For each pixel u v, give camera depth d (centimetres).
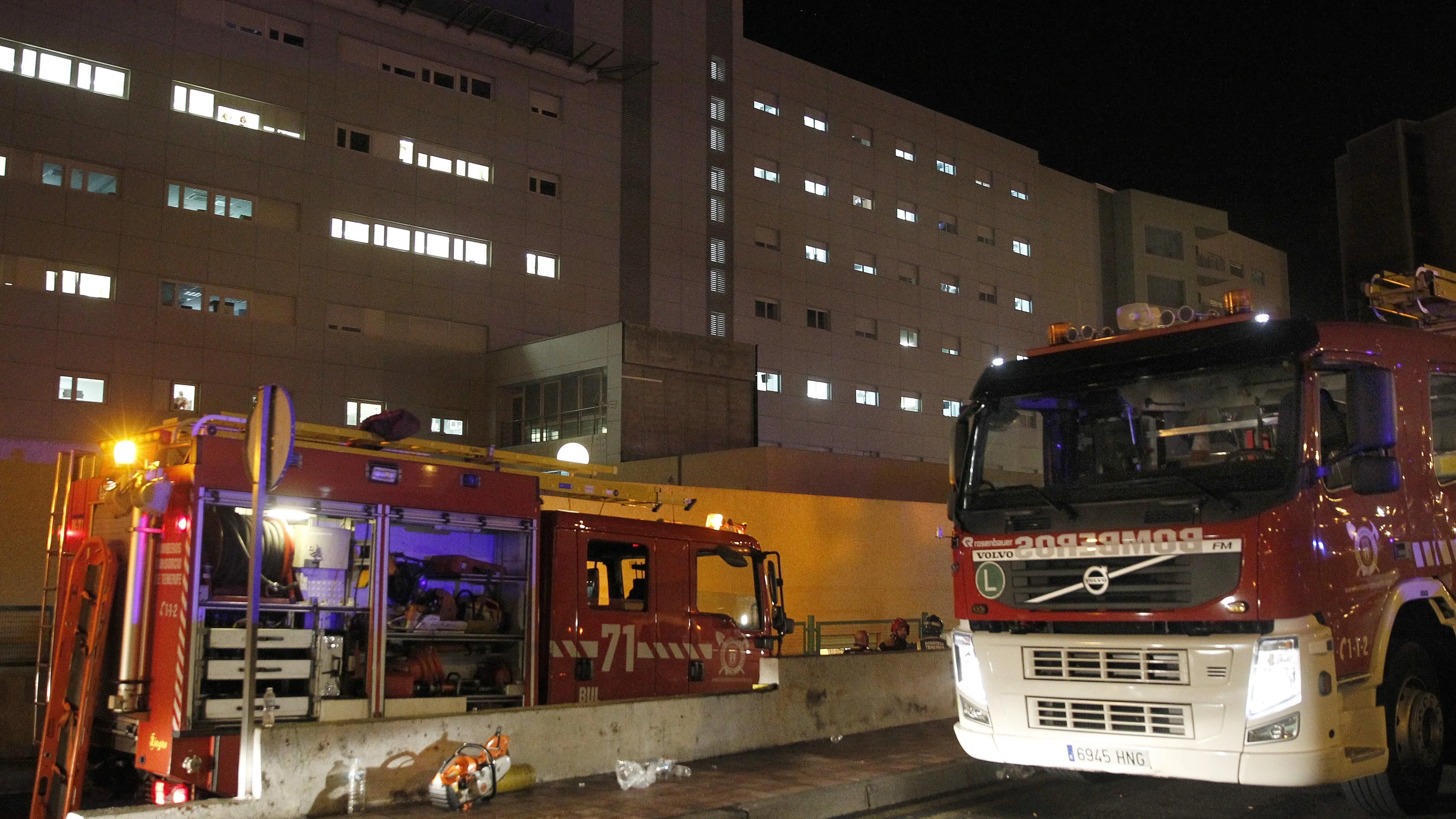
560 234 4431
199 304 3500
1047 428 753
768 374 4994
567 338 3875
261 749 675
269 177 3678
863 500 2542
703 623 1050
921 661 1245
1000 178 6250
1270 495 629
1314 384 662
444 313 4059
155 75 3459
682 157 4828
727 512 2225
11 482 1454
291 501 752
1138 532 662
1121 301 6625
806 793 795
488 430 4100
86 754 706
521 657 893
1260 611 612
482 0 4197
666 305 4647
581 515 975
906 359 5584
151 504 699
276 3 3766
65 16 3288
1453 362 776
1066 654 678
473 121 4225
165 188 3444
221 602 710
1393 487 654
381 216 3934
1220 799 807
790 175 5253
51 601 814
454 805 726
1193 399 698
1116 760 655
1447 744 753
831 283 5322
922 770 889
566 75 4506
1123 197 6731
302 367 3688
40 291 3173
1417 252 1953
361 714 779
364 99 3934
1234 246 7312
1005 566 718
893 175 5719
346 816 709
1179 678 632
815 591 2380
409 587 837
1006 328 6103
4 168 3150
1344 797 762
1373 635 659
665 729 930
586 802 766
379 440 847
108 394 3262
